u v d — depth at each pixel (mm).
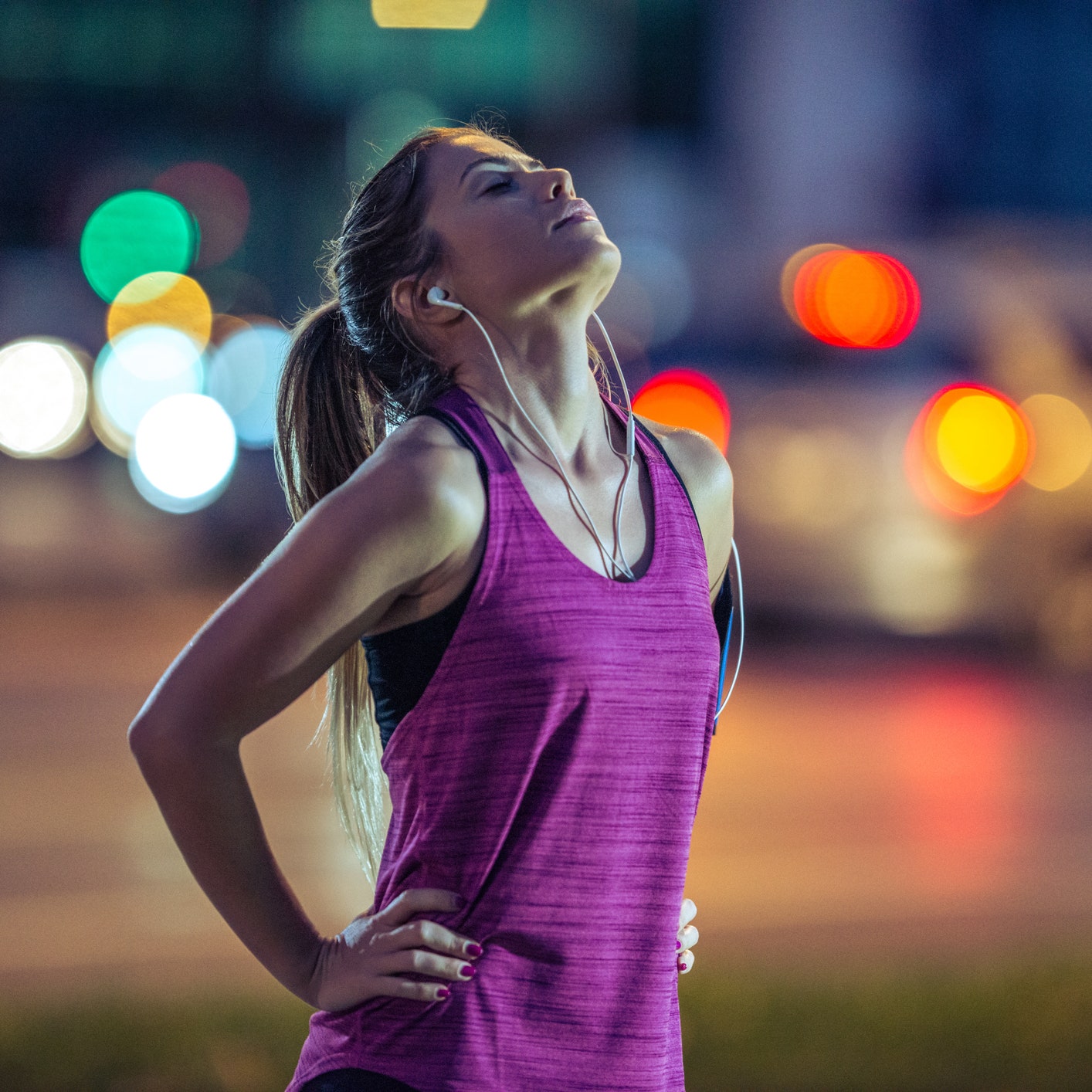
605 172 65875
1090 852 17062
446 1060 5266
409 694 5422
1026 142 60438
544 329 5660
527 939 5312
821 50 61000
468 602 5262
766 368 26234
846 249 26875
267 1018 11766
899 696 25062
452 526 5242
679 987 12602
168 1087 10555
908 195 60938
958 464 25516
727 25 63406
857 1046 11344
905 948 13906
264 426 41812
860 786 19594
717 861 16625
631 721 5301
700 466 6188
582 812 5305
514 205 5688
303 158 75188
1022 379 26156
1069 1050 11297
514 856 5301
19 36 73562
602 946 5344
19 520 44312
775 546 25984
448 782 5316
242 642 5254
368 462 5383
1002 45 60219
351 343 6238
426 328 5848
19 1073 10727
